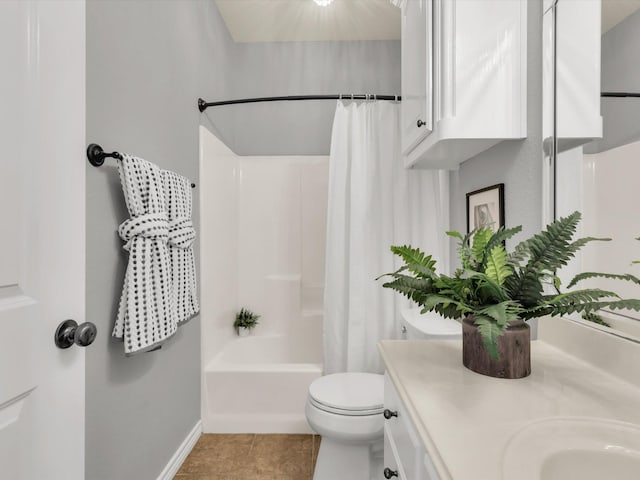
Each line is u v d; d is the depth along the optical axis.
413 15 1.38
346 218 2.00
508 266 0.80
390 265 1.95
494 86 1.09
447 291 0.82
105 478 1.07
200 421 1.85
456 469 0.45
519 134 1.10
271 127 2.68
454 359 0.88
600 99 0.79
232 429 1.88
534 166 1.08
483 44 1.09
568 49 0.91
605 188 0.78
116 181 1.11
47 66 0.70
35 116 0.67
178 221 1.28
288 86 2.67
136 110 1.24
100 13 1.04
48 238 0.70
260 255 2.71
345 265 1.99
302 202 2.70
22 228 0.65
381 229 1.96
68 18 0.75
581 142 0.86
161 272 1.14
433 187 1.95
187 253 1.40
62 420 0.73
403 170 1.94
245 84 2.67
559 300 0.73
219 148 2.19
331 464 1.39
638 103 0.69
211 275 2.02
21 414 0.64
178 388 1.60
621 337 0.75
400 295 1.94
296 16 2.35
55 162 0.72
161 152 1.43
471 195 1.59
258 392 1.89
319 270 2.71
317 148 2.67
